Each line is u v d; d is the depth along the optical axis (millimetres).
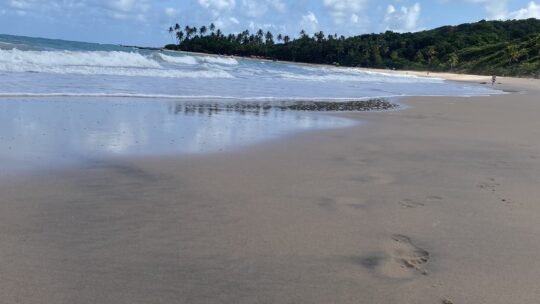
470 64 104375
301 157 7238
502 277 3400
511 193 5621
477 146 8953
